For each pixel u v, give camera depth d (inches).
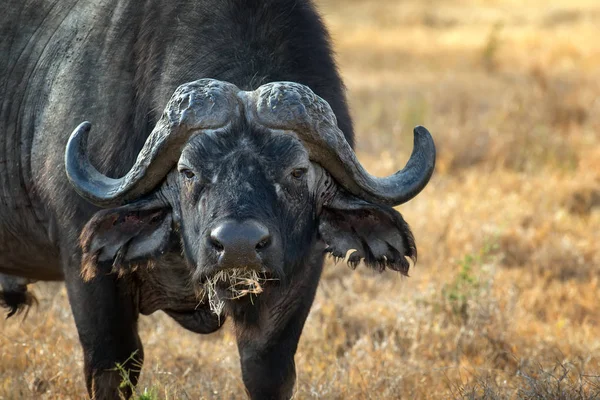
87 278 616.1
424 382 780.6
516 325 900.6
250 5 650.2
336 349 879.1
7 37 753.0
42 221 724.0
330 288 1018.7
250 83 625.3
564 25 3452.3
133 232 615.8
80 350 839.7
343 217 627.2
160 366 773.9
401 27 3435.0
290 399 681.0
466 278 925.8
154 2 671.8
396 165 1425.9
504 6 4136.3
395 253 630.5
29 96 725.3
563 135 1589.6
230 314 616.4
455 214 1197.1
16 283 824.9
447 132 1592.0
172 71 642.8
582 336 882.8
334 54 701.9
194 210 569.9
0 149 738.2
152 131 599.2
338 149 587.5
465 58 2620.6
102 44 685.9
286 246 579.8
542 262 1093.1
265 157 565.6
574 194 1325.0
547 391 684.7
